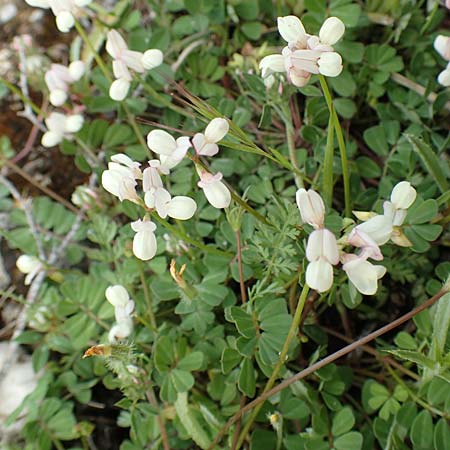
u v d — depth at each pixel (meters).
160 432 0.18
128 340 0.18
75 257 0.21
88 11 0.23
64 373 0.19
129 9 0.23
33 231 0.21
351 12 0.20
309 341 0.19
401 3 0.20
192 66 0.21
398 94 0.20
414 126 0.19
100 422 0.20
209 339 0.18
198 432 0.17
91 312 0.19
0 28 0.25
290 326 0.16
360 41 0.22
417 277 0.19
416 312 0.15
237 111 0.20
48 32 0.24
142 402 0.18
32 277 0.20
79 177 0.23
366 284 0.13
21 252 0.22
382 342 0.18
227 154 0.20
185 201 0.14
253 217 0.18
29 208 0.22
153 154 0.21
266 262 0.17
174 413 0.18
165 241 0.19
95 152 0.22
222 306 0.19
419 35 0.21
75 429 0.18
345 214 0.18
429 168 0.17
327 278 0.13
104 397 0.20
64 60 0.24
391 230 0.13
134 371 0.17
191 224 0.19
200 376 0.19
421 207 0.17
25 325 0.21
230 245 0.19
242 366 0.16
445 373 0.15
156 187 0.14
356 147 0.20
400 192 0.14
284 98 0.18
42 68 0.23
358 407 0.18
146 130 0.21
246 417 0.17
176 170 0.20
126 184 0.14
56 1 0.18
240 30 0.22
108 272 0.19
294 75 0.15
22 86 0.24
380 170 0.20
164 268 0.18
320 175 0.19
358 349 0.19
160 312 0.19
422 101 0.20
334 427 0.16
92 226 0.20
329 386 0.17
